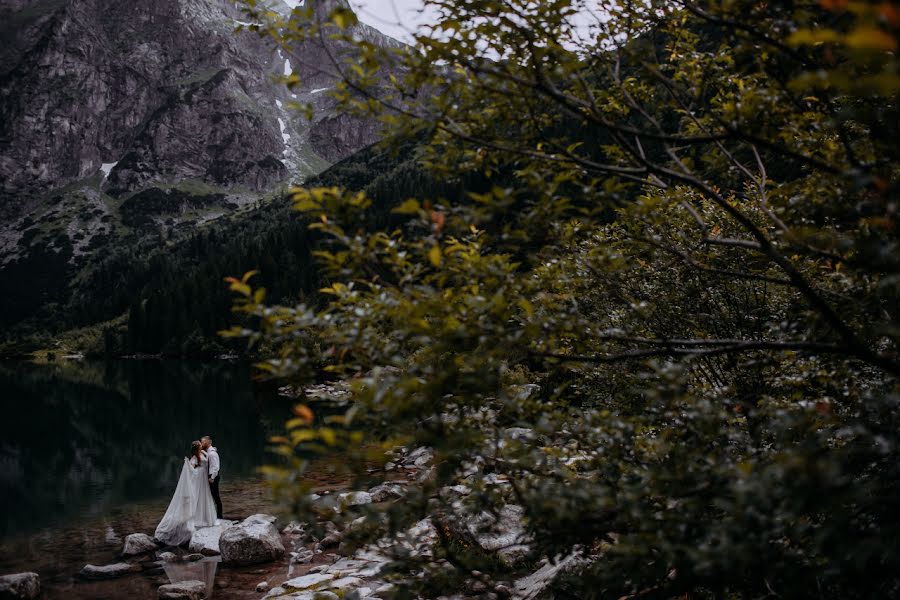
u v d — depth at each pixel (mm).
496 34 2822
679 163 2902
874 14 1208
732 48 3010
